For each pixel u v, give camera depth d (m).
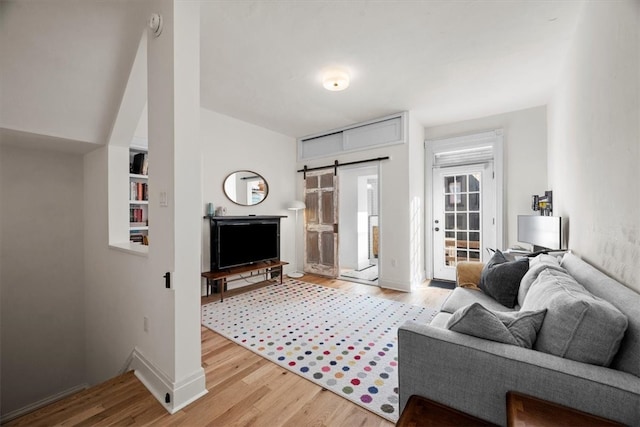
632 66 1.20
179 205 1.63
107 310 2.57
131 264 2.13
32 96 2.01
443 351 1.17
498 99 3.54
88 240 2.99
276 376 1.92
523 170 3.87
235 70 2.81
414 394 1.24
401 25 2.15
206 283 3.79
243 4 1.92
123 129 2.49
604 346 0.99
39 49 1.81
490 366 1.07
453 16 2.05
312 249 5.07
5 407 2.62
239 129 4.30
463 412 1.12
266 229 4.40
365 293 3.88
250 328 2.71
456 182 4.44
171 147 1.61
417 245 4.27
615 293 1.19
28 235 2.76
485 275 2.36
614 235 1.41
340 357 2.17
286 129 4.78
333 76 2.86
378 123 4.24
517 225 3.57
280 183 4.99
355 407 1.63
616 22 1.37
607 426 0.83
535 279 1.87
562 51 2.48
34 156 2.79
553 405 0.93
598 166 1.65
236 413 1.57
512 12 2.01
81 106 2.23
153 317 1.82
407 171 3.97
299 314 3.07
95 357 2.84
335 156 4.74
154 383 1.76
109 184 2.55
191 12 1.68
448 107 3.80
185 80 1.65
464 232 4.37
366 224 5.89
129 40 1.94
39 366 2.80
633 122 1.20
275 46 2.41
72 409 1.60
